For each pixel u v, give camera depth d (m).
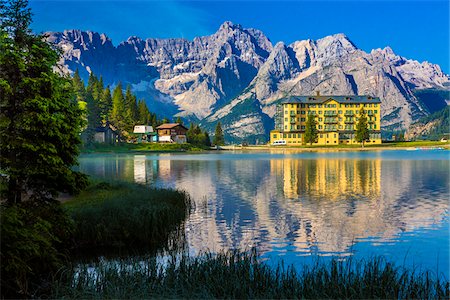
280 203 35.28
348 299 12.58
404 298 12.80
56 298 12.92
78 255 19.38
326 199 37.47
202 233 24.17
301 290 13.03
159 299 12.44
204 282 13.72
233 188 45.91
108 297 12.52
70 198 30.19
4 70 17.17
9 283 13.45
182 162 95.88
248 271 14.47
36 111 17.20
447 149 181.25
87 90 170.88
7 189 16.81
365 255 19.83
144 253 19.81
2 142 16.42
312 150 189.00
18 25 17.72
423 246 21.28
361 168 73.19
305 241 22.38
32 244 14.12
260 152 175.88
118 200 27.02
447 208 32.31
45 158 16.94
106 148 164.50
